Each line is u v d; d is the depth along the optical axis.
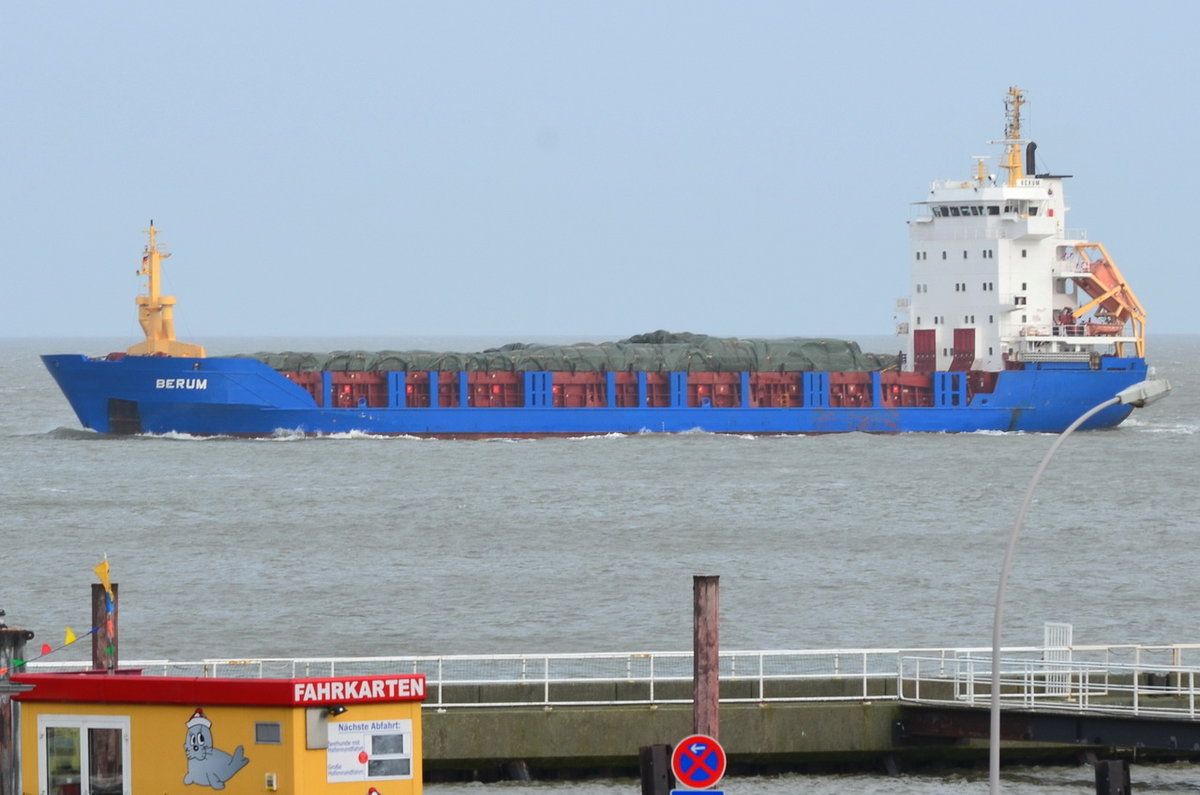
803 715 155.62
